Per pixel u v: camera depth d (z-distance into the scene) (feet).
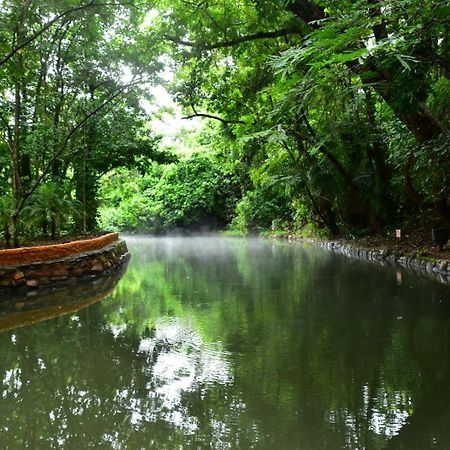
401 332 17.16
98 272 34.60
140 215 112.68
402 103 20.15
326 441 9.51
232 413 10.89
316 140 45.29
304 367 13.76
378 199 44.29
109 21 35.96
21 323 20.63
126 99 43.91
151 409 11.32
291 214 82.99
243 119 47.26
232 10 37.27
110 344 16.92
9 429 10.43
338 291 25.89
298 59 15.55
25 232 41.88
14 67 31.09
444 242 33.81
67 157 45.55
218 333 17.93
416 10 15.07
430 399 11.33
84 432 10.23
